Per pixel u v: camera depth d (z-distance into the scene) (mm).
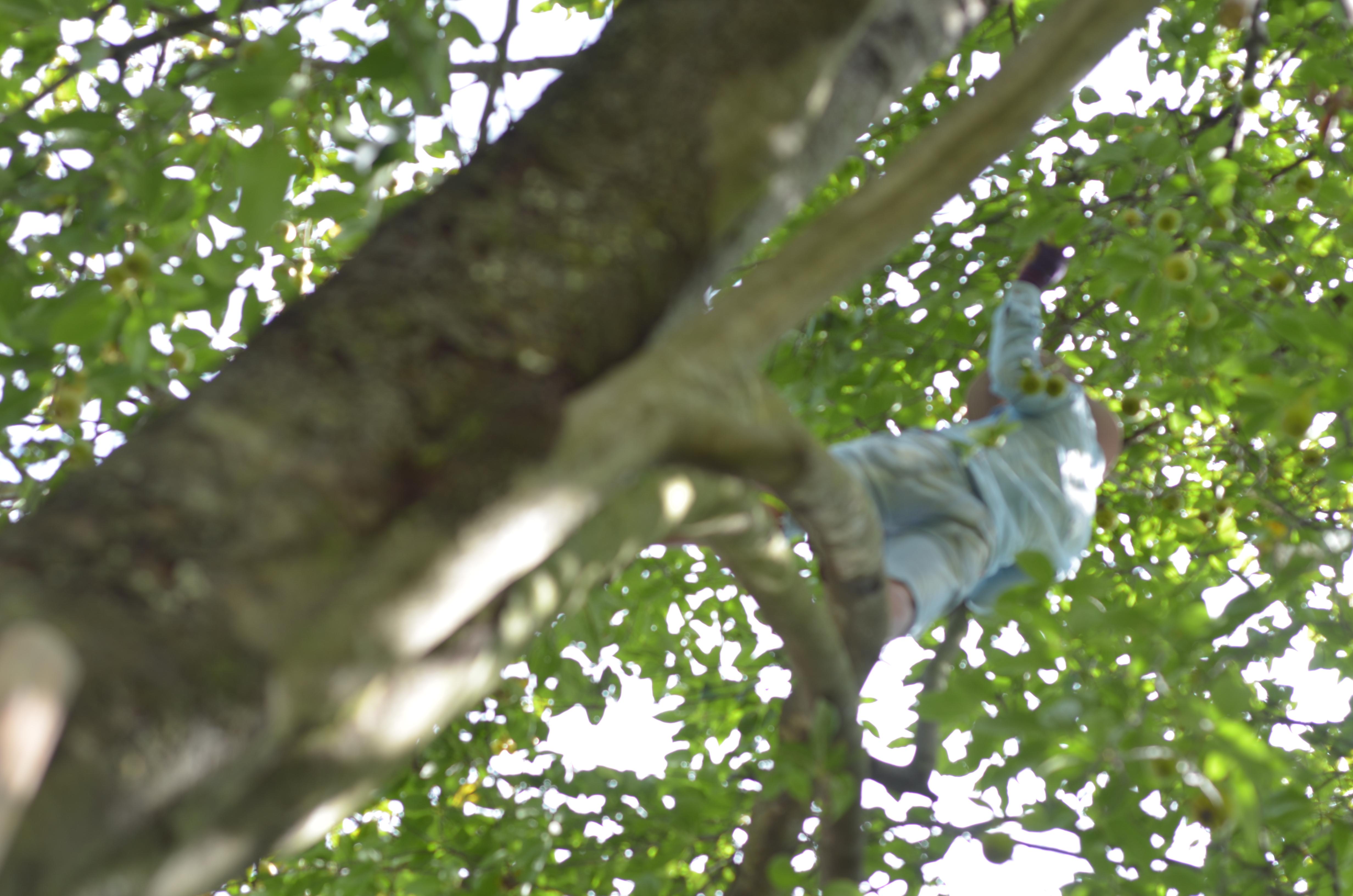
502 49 3086
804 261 2174
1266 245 5684
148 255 3369
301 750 1500
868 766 3643
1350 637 4891
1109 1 2264
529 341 1829
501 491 1644
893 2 2611
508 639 1854
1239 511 5820
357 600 1506
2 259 3531
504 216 1960
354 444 1614
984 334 6754
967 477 4516
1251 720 5367
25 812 1141
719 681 7363
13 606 1276
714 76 2160
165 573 1391
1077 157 6609
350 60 3926
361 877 5316
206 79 3857
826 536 2705
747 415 2129
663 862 4910
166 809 1297
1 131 3512
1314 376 4664
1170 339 6059
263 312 4133
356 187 3252
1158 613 3648
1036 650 3295
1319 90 5859
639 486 2277
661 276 2020
